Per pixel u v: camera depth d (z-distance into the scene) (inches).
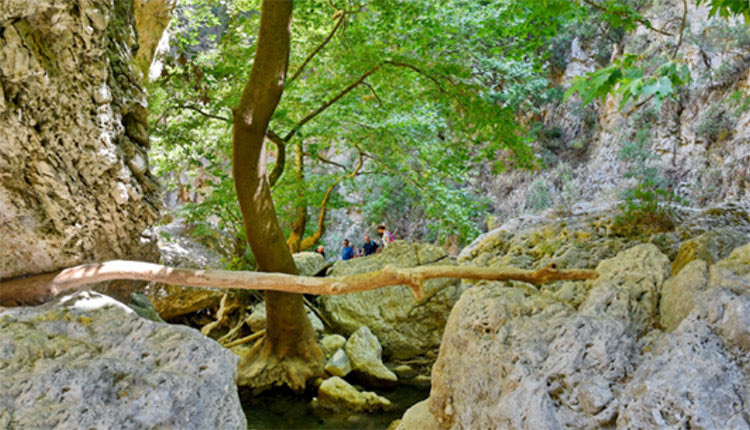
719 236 183.2
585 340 114.4
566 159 805.9
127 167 156.2
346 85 346.9
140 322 123.6
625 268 138.1
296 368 264.5
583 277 144.7
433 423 149.5
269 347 271.7
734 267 118.7
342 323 331.3
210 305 372.5
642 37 698.8
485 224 809.5
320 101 351.3
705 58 659.4
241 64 338.0
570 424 107.6
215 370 118.2
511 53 336.5
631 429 97.5
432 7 314.3
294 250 483.8
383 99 379.6
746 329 96.9
